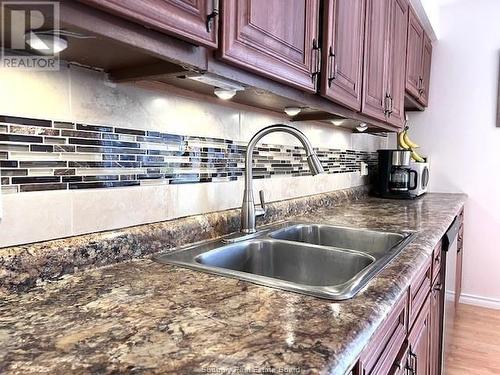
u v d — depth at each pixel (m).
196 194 1.19
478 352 2.22
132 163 0.97
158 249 1.03
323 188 2.10
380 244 1.40
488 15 2.78
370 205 2.20
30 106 0.75
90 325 0.57
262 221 1.52
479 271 2.90
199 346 0.51
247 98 1.22
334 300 0.69
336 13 1.25
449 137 2.96
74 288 0.74
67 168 0.82
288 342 0.52
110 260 0.90
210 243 1.16
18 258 0.72
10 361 0.47
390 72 1.95
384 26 1.81
